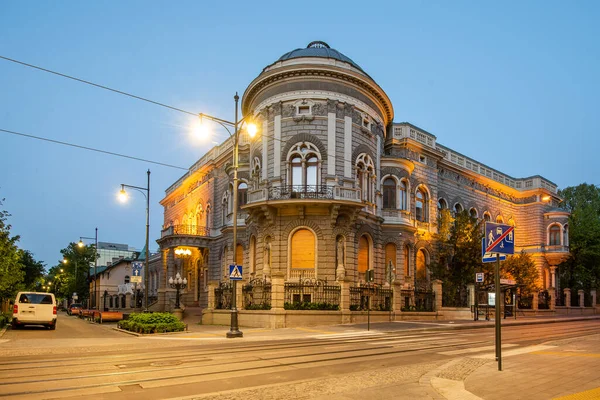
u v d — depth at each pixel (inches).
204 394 360.2
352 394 361.4
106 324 1370.6
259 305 1122.0
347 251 1241.4
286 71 1296.8
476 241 1520.7
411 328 993.5
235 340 776.3
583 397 334.0
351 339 784.9
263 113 1349.7
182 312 1466.5
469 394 351.3
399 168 1514.5
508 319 1443.2
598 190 2738.7
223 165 1829.5
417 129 1692.9
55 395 354.3
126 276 3053.6
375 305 1264.8
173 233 1894.7
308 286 1147.3
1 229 1165.7
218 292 1274.6
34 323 1020.5
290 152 1278.3
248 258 1438.2
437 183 1752.0
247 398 347.6
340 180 1269.7
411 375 439.2
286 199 1202.6
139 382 402.6
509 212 2193.7
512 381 392.8
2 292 1375.5
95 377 422.3
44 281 4077.3
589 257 2223.2
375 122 1432.1
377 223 1413.6
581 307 2034.9
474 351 615.2
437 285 1374.3
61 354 583.2
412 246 1524.4
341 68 1298.0
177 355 566.9
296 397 351.3
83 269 3545.8
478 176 1999.3
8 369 462.6
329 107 1289.4
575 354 556.7
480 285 1491.1
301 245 1238.9
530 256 1851.6
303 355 568.4
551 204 2337.6
